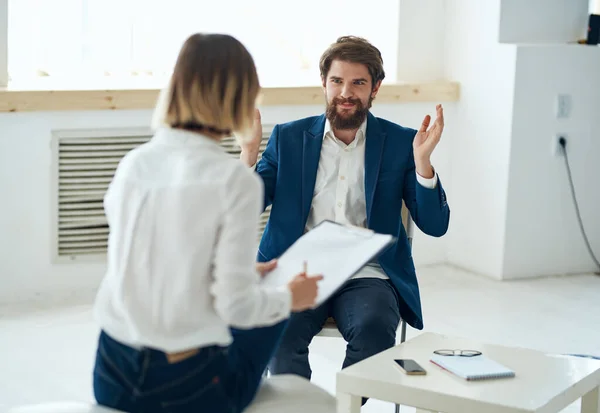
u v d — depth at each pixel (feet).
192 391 5.77
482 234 15.75
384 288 8.57
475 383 6.55
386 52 16.02
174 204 5.53
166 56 15.42
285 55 16.49
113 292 5.81
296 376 6.90
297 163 8.90
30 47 14.75
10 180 13.47
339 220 8.84
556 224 15.64
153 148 5.81
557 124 15.23
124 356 5.75
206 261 5.57
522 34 15.21
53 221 13.84
